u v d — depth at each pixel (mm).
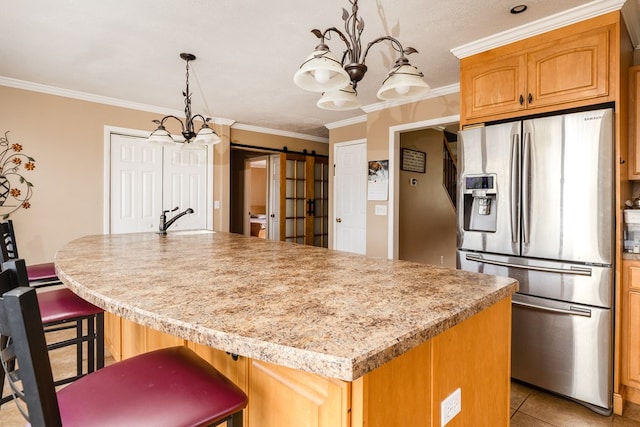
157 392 892
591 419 1983
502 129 2357
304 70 1417
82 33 2520
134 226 4348
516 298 2283
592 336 2023
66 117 3842
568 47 2199
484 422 1197
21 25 2408
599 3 2053
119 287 1110
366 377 771
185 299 981
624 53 2180
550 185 2152
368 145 4457
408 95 1762
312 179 6465
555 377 2166
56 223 3787
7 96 3500
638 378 2014
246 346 706
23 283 1006
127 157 4301
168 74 3324
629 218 2105
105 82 3553
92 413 808
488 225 2461
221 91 3828
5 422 1898
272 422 1048
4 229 2201
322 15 2262
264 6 2160
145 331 1824
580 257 2059
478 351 1153
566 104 2197
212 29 2457
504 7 2152
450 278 1301
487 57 2586
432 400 960
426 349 938
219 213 5102
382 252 4328
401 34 2494
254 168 10805
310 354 653
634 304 2023
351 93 1807
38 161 3680
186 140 3064
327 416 850
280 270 1427
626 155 2260
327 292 1084
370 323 813
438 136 5484
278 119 5117
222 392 914
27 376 643
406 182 4859
